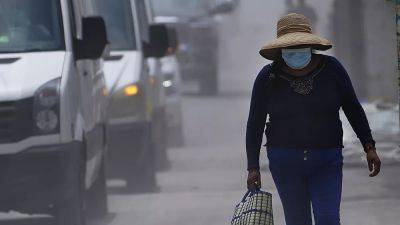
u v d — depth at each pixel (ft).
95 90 78.23
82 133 69.15
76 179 67.00
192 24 237.45
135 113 94.89
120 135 94.02
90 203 80.74
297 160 49.03
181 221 75.46
